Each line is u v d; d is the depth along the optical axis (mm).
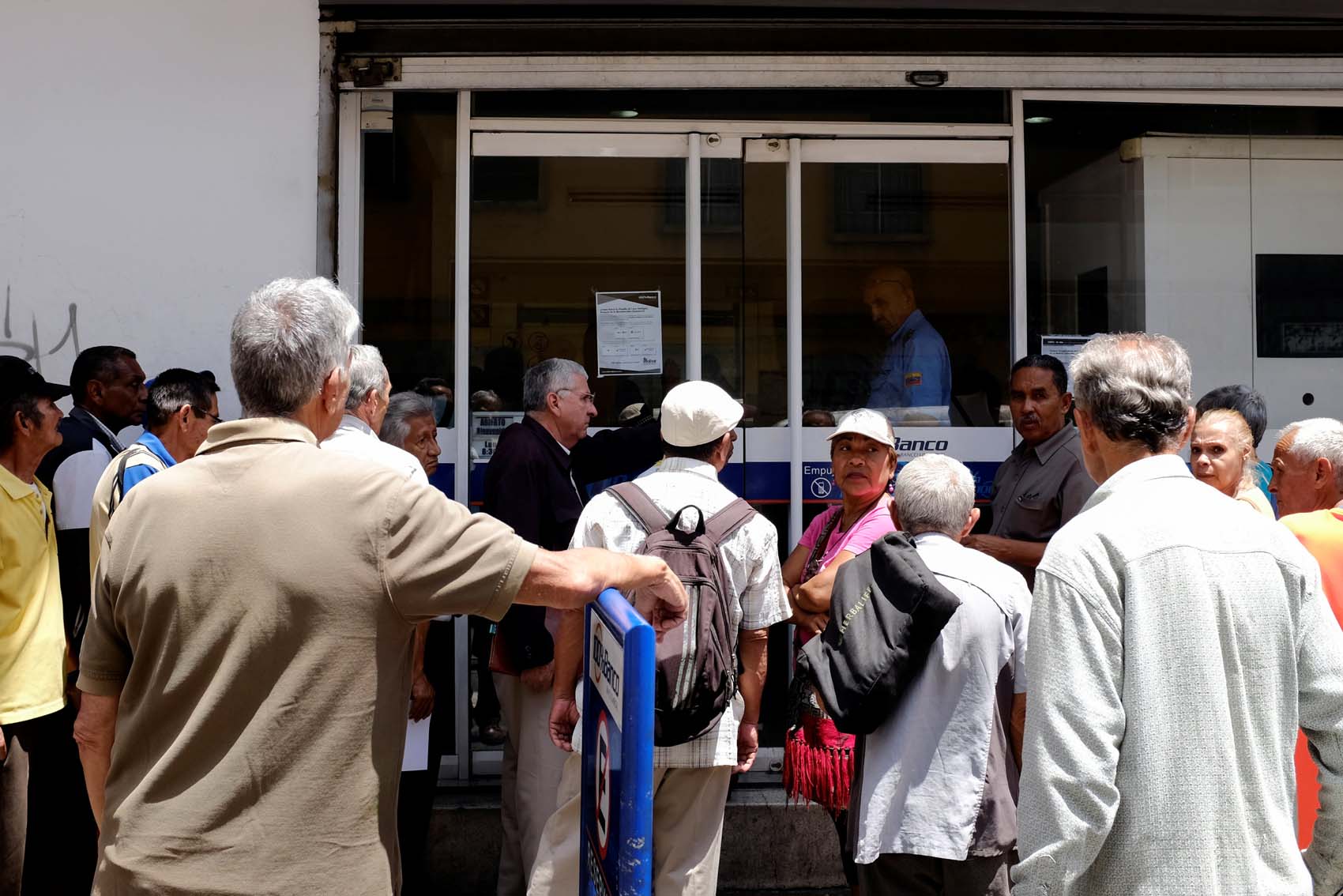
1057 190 4723
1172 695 1879
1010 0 4344
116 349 4039
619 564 2090
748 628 3133
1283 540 2010
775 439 4645
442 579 1891
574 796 3092
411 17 4359
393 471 1953
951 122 4672
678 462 3172
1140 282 4758
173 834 1779
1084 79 4602
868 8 4414
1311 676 1958
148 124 4266
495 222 4570
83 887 3977
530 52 4445
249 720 1825
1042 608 1963
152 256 4273
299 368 1963
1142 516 1979
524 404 4379
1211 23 4570
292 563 1841
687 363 4613
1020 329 4668
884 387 4680
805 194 4652
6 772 3541
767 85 4531
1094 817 1827
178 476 1924
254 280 4297
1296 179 4820
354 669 1854
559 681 3162
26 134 4234
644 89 4559
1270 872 1884
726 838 4312
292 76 4309
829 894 4293
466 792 4426
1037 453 4105
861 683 2699
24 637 3477
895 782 2725
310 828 1809
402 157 4523
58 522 3854
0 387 3523
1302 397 4805
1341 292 4816
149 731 1866
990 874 2703
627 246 4602
